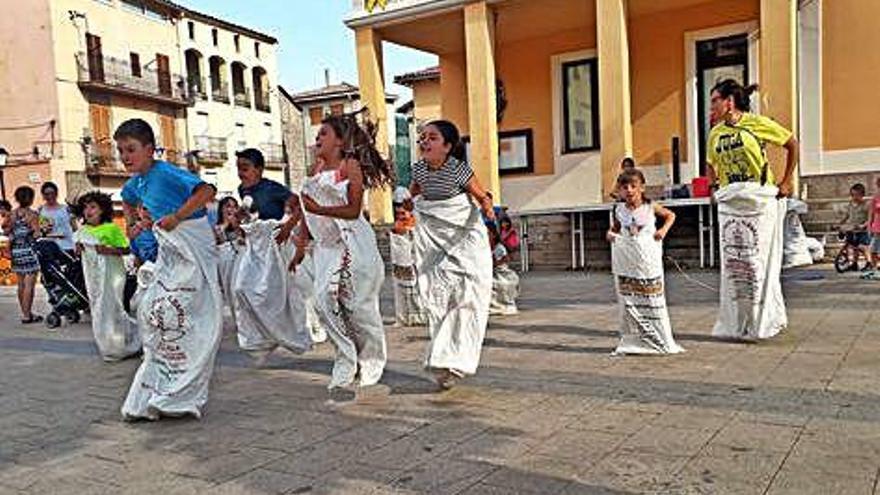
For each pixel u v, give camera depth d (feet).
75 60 112.27
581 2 41.68
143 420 14.90
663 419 12.99
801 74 39.88
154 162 15.44
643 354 18.33
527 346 20.26
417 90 82.84
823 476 10.10
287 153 168.86
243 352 22.26
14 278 62.64
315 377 18.37
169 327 14.82
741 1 42.45
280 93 168.04
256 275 20.39
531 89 50.08
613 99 39.09
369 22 45.09
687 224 39.42
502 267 26.13
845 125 39.27
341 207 15.16
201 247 15.16
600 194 47.03
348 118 15.75
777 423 12.40
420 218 16.05
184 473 11.75
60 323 31.30
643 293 18.20
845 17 38.81
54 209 33.60
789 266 33.76
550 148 49.65
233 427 14.16
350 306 15.53
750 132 19.17
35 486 11.57
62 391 18.33
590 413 13.60
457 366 15.55
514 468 11.06
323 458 12.04
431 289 15.97
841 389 14.20
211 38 145.89
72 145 111.14
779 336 19.44
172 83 133.39
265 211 21.21
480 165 42.42
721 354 17.84
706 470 10.55
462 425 13.34
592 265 42.60
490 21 42.06
